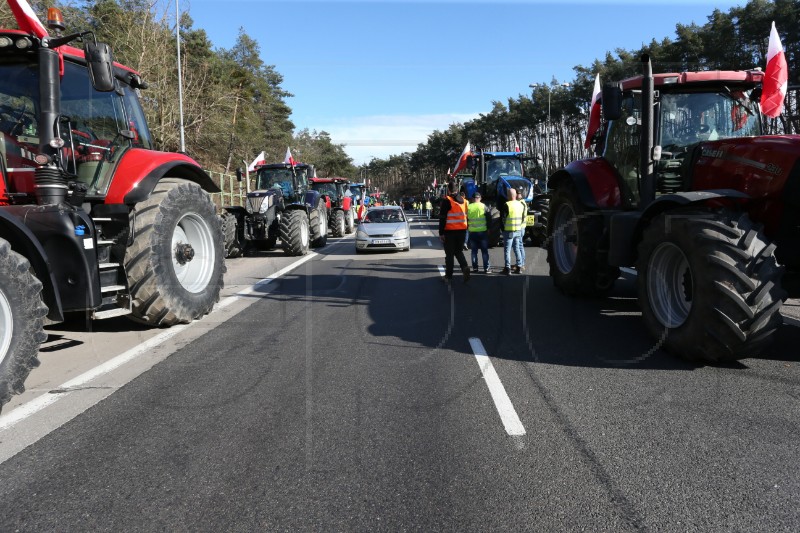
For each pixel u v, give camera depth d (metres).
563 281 8.31
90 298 5.09
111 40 24.52
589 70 46.62
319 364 5.15
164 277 6.21
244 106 48.53
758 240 4.57
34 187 5.17
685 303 5.11
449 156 95.75
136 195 5.97
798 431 3.52
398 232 16.23
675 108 6.43
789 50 29.91
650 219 5.55
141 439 3.58
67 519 2.71
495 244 16.58
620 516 2.66
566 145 61.12
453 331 6.36
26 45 5.15
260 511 2.76
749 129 6.47
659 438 3.47
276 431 3.68
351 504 2.81
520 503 2.79
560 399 4.16
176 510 2.77
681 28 34.69
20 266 4.14
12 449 3.46
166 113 27.00
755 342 4.49
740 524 2.59
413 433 3.62
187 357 5.43
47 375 4.90
